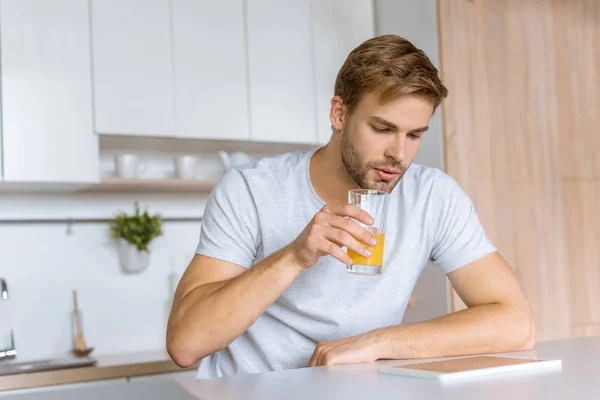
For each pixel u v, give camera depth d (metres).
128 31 2.88
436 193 1.66
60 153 2.74
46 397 0.99
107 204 3.19
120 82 2.85
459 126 3.13
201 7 3.02
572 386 0.96
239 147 3.29
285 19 3.20
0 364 2.81
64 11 2.77
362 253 1.25
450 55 3.13
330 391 0.96
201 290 1.42
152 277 3.27
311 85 3.25
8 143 2.66
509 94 3.31
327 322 1.55
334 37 3.32
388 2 3.37
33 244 3.05
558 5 3.54
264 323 1.56
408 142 1.44
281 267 1.32
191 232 3.37
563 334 3.41
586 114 3.60
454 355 1.38
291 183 1.59
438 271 3.04
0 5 2.67
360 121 1.43
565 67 3.54
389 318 1.60
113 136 2.88
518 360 1.21
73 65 2.78
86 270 3.13
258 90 3.12
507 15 3.34
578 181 3.54
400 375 1.11
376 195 1.28
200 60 3.01
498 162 3.25
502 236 3.24
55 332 3.06
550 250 3.40
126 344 3.19
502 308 1.49
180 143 3.12
